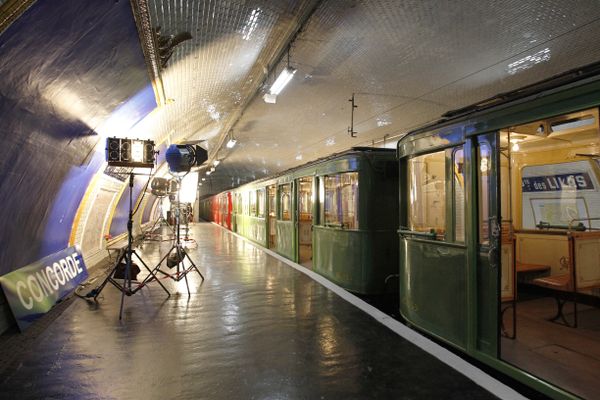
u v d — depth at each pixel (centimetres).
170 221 1675
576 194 507
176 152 646
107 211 949
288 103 918
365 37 554
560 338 383
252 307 521
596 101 246
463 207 365
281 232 1048
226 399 278
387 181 628
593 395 276
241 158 2042
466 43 559
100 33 281
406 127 1062
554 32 514
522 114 300
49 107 326
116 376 312
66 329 424
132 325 442
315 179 781
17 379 305
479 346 341
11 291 422
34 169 385
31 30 216
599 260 433
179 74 495
